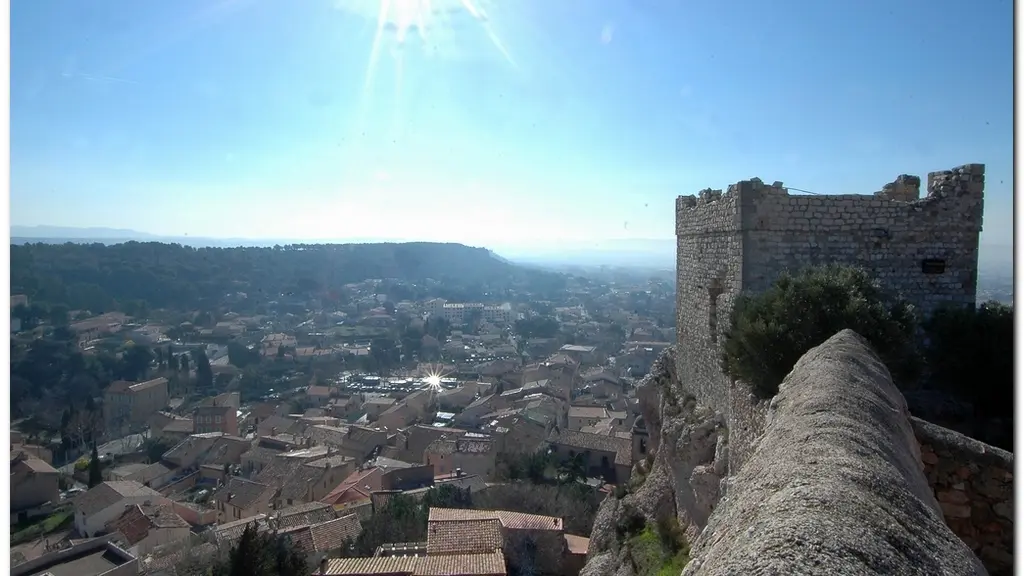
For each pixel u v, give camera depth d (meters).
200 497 72.62
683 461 20.48
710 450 19.78
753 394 15.48
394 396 123.25
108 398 104.25
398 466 70.56
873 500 5.47
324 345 168.88
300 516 51.31
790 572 4.23
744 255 18.56
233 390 127.38
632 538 23.08
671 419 23.84
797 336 14.69
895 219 18.58
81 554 44.72
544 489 52.25
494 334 198.12
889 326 14.84
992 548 10.93
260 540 36.66
